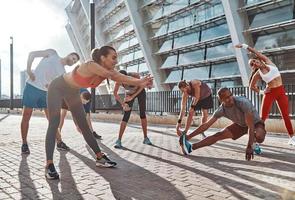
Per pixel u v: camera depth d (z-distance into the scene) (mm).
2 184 3672
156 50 28391
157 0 26188
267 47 18219
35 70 5711
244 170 4332
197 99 6473
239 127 5215
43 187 3562
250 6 18203
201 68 23422
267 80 6262
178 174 4141
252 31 18672
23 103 5715
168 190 3434
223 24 21188
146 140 6992
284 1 16984
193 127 11852
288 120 6566
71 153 5754
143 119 6980
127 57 34844
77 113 4406
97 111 22766
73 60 5824
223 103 5066
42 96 5699
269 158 5195
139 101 6961
